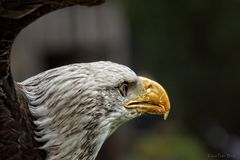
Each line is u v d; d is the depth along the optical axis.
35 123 7.11
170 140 20.59
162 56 25.89
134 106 7.89
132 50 25.56
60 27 16.55
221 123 26.14
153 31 25.88
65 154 7.22
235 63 26.36
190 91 25.95
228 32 26.38
